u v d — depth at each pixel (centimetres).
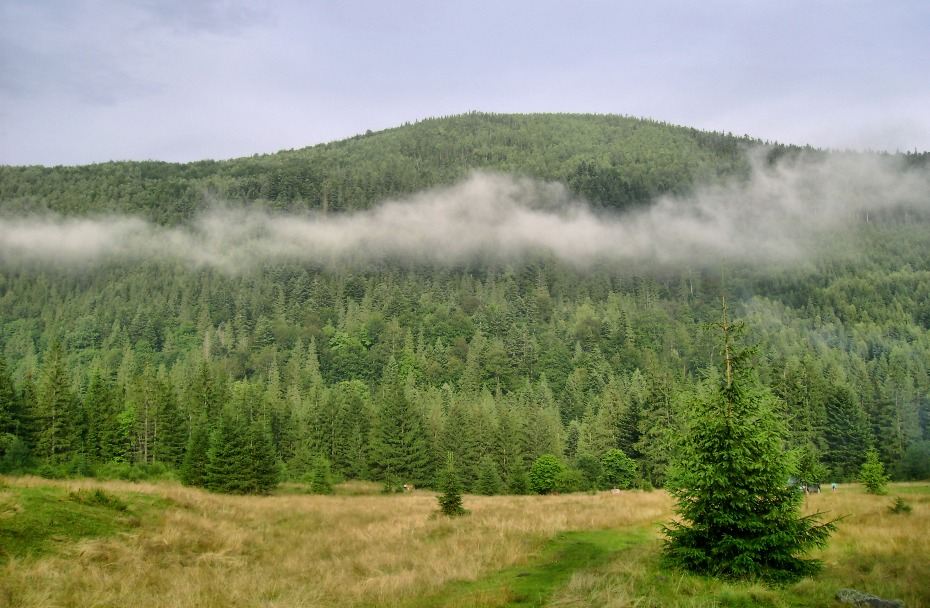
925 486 5516
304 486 6072
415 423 7556
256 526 2684
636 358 16538
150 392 8094
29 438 6438
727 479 1468
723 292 1664
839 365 13500
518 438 8306
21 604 1305
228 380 13550
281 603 1383
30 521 1839
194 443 5197
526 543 2173
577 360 16362
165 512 2450
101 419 6938
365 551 2122
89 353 17688
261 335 18438
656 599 1295
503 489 6725
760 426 1512
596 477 6744
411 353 16538
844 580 1377
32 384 7031
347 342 18100
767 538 1412
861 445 7912
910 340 16862
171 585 1557
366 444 8350
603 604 1282
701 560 1480
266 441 5450
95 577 1530
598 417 10662
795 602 1248
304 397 12425
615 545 2162
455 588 1574
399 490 6344
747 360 1606
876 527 2205
